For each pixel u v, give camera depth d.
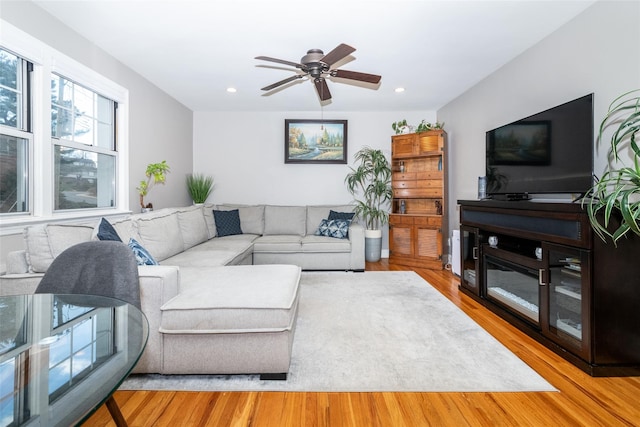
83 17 2.53
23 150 2.39
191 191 4.98
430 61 3.36
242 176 5.37
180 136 4.82
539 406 1.52
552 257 2.11
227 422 1.41
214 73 3.68
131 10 2.43
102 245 1.37
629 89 2.07
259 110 5.27
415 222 4.65
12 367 0.81
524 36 2.83
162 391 1.63
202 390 1.64
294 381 1.72
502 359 1.96
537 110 2.95
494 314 2.71
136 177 3.65
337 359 1.94
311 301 3.02
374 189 5.07
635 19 2.02
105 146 3.28
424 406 1.52
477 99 4.00
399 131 4.96
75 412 0.64
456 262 4.09
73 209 2.88
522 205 2.36
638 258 1.81
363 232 4.27
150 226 2.82
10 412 0.64
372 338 2.23
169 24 2.63
